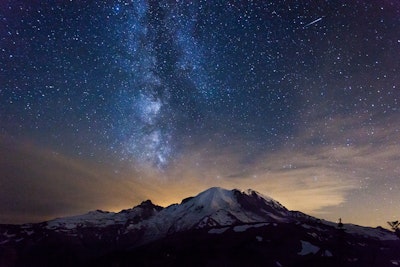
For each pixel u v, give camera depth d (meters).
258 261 100.12
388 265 99.56
